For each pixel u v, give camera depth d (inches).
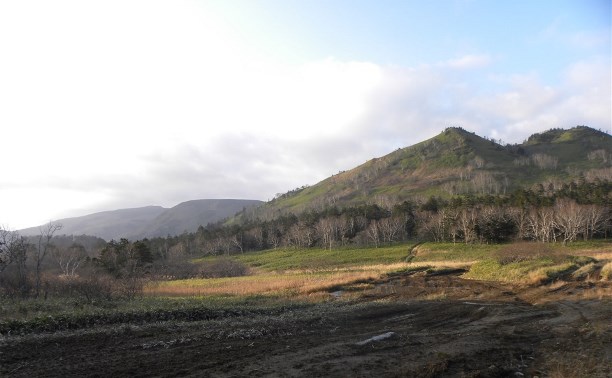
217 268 3149.6
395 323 783.1
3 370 459.5
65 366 474.0
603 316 672.4
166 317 865.5
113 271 2090.3
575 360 454.6
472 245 3213.6
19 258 1382.9
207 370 447.5
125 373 441.1
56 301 1047.0
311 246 4301.2
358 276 1813.5
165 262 3412.9
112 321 799.1
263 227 5059.1
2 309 864.3
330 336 649.6
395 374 426.3
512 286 1298.0
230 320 861.2
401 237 4065.0
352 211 4746.6
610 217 3011.8
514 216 3260.3
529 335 600.1
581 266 1370.6
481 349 521.3
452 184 6505.9
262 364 469.4
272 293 1454.2
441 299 1122.7
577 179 5378.9
